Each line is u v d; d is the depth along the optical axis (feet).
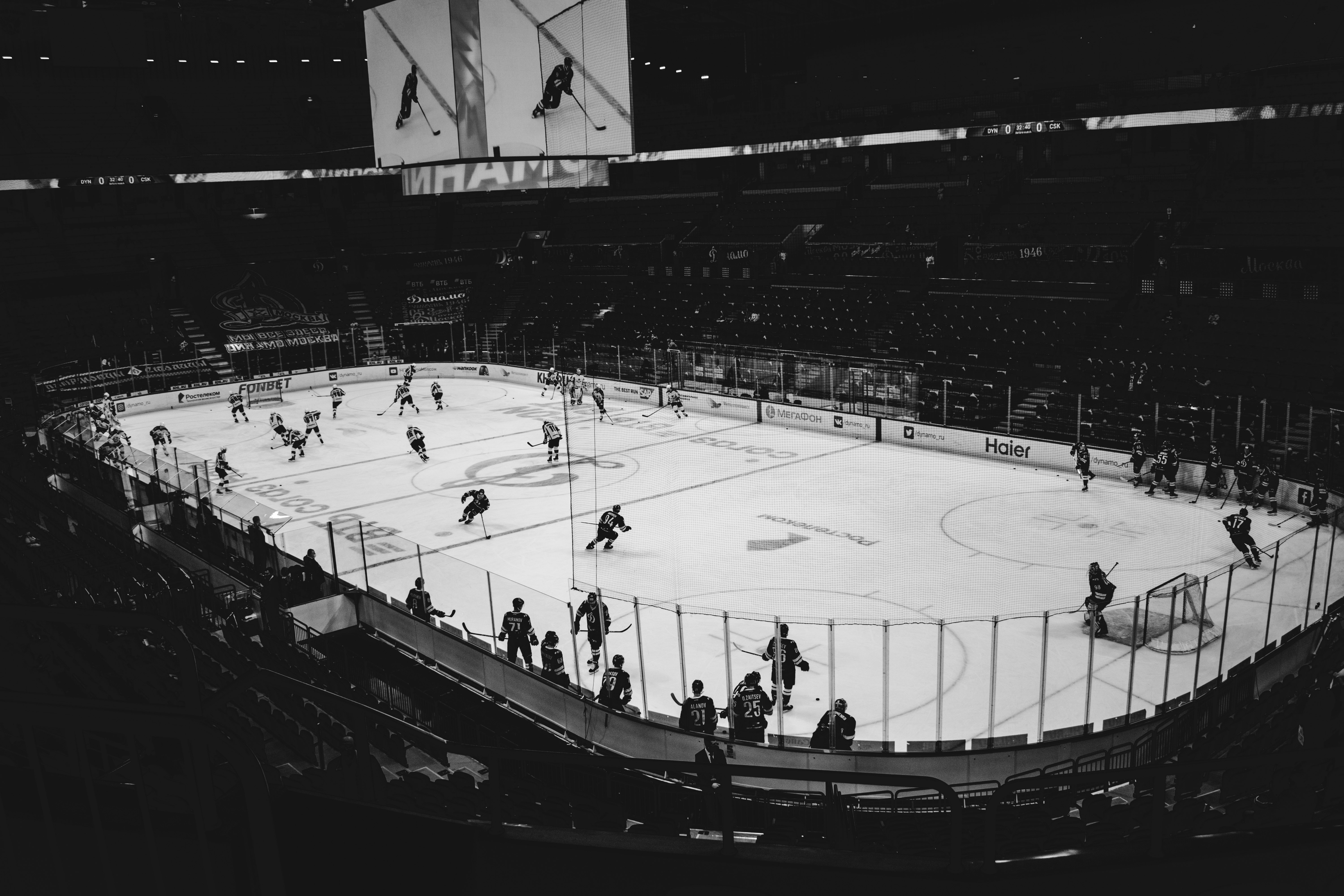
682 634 60.49
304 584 74.95
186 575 70.28
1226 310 128.67
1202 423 111.45
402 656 71.97
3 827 13.65
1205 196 144.25
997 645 65.16
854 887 16.92
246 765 12.51
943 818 44.09
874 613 74.69
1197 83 141.28
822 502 104.63
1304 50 132.26
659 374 162.91
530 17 106.22
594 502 106.93
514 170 110.11
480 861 16.58
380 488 114.21
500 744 59.67
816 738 53.31
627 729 57.47
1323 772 28.14
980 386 131.44
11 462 88.84
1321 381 113.39
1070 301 142.41
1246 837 17.76
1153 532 91.25
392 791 33.50
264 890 12.87
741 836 40.65
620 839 17.06
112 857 13.67
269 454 132.46
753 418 145.59
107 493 100.37
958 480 111.55
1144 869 17.16
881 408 135.03
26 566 56.90
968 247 154.30
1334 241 128.36
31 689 34.06
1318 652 57.67
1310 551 81.97
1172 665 62.90
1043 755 52.26
